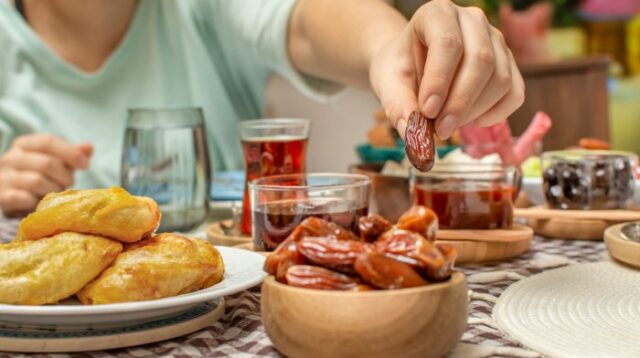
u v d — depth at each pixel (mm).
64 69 1651
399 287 617
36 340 655
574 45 3223
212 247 724
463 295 632
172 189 1048
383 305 607
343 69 1184
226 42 1697
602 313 702
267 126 963
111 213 695
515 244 880
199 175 1059
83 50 1700
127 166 1053
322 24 1233
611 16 3197
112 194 704
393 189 1021
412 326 608
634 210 993
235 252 799
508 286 775
